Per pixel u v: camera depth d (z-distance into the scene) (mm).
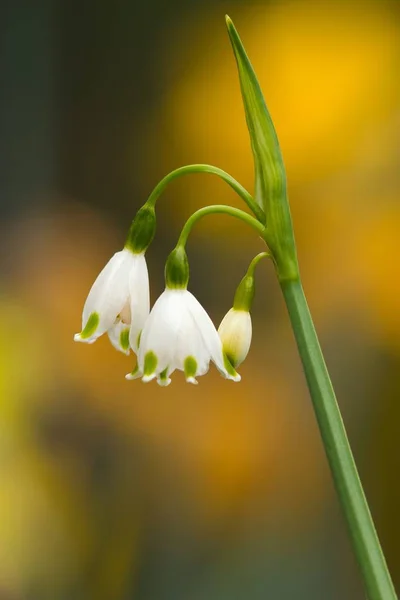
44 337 821
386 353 836
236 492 822
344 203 843
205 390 831
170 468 823
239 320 405
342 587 821
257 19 853
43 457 795
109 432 815
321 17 843
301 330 390
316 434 840
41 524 785
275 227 392
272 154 392
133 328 401
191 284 847
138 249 403
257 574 813
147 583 808
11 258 851
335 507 830
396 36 832
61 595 785
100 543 804
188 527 817
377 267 837
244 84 392
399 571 827
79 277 857
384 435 838
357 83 837
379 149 838
